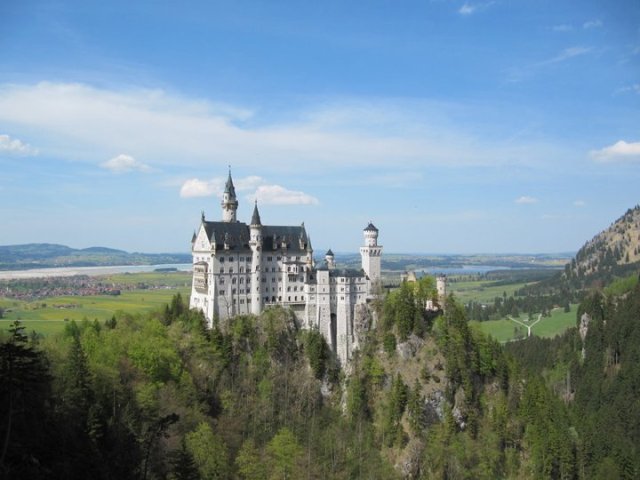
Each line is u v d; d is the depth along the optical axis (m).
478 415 186.25
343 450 169.12
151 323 180.00
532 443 178.62
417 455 169.12
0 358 81.75
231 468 145.75
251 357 187.75
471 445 176.00
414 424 173.75
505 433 180.50
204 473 131.62
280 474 148.62
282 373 188.25
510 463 175.88
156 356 160.75
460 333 197.25
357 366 196.75
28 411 92.50
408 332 195.38
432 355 192.00
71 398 117.38
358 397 183.12
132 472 103.94
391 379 189.38
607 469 177.75
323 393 192.12
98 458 97.81
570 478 175.38
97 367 139.12
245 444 153.12
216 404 170.62
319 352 194.12
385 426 176.12
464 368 188.88
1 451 81.12
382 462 168.12
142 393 144.75
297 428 173.50
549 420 184.38
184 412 150.75
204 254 199.62
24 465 81.94
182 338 180.38
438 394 182.75
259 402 176.38
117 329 183.38
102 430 111.69
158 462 117.56
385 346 195.00
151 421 130.88
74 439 98.81
